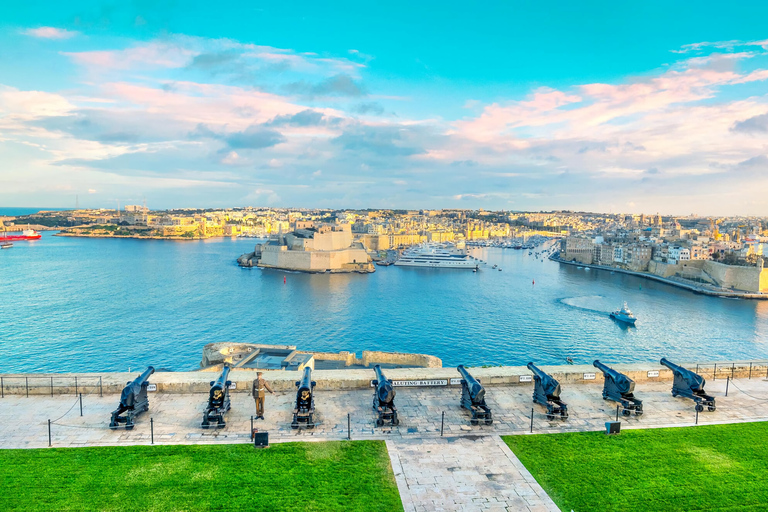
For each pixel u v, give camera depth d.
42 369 94.31
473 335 128.50
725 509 17.22
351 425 23.56
